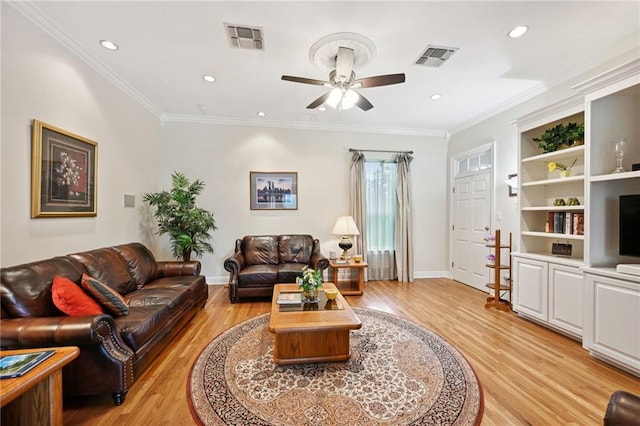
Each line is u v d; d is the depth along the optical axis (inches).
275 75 125.5
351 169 197.0
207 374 83.0
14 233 81.9
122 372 70.2
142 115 155.7
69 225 102.7
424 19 87.5
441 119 184.9
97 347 68.6
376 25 90.4
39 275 75.8
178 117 181.5
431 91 141.3
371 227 203.6
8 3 79.4
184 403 70.6
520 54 107.7
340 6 82.0
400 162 201.0
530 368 86.4
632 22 89.0
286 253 180.9
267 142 192.4
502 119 159.8
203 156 185.9
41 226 90.8
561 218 117.0
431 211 210.8
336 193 199.9
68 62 101.3
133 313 85.7
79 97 107.0
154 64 116.3
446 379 80.5
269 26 91.5
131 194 144.9
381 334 110.1
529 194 131.0
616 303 86.1
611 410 42.3
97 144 117.0
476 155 184.1
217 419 65.0
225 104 161.6
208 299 157.6
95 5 82.2
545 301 115.0
